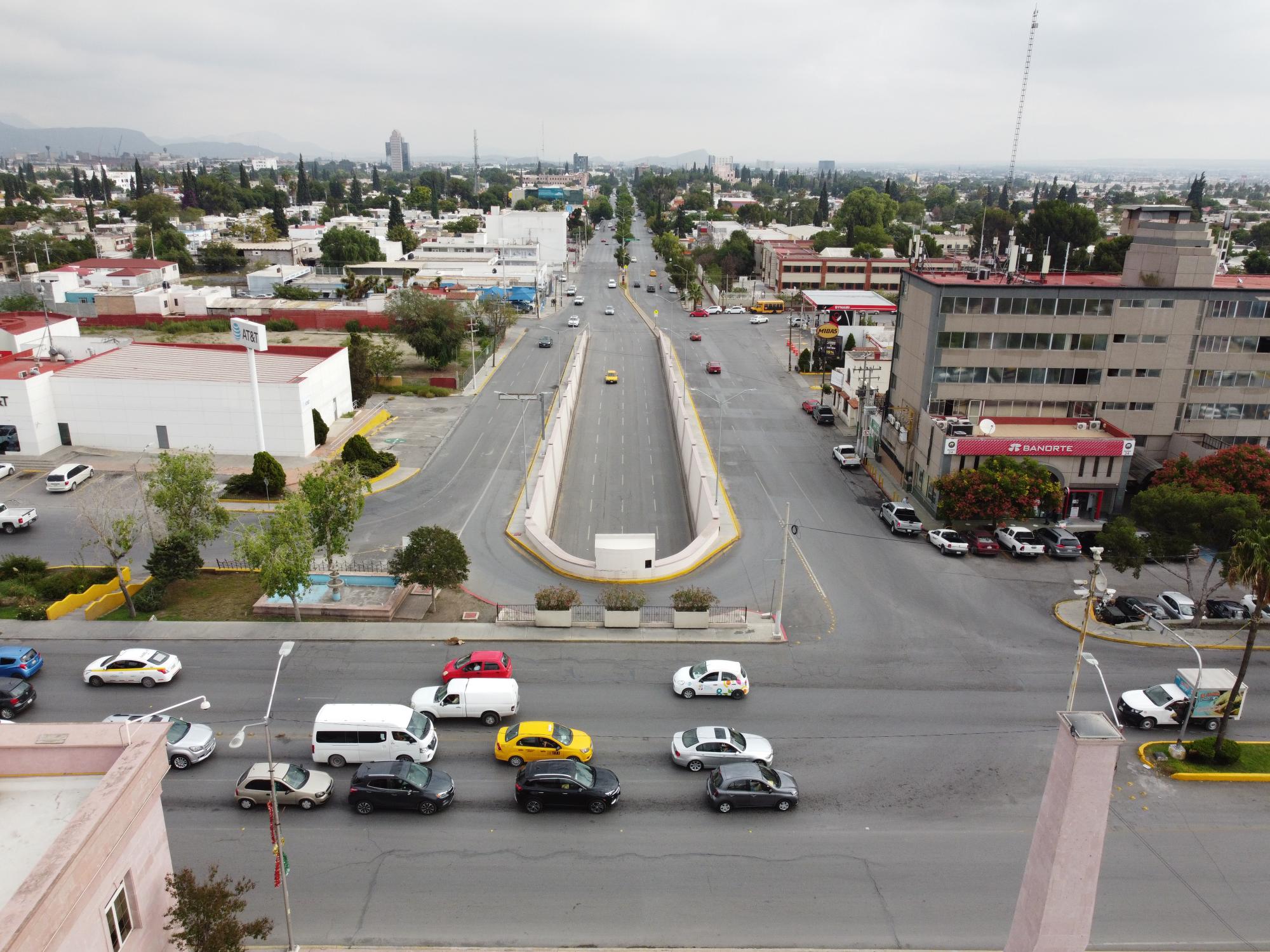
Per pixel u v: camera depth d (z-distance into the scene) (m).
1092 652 43.09
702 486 60.09
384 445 75.62
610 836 29.22
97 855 15.92
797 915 25.89
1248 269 157.50
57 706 36.06
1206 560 55.94
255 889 26.42
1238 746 34.34
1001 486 54.69
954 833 29.69
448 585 45.38
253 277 150.00
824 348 105.38
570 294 171.38
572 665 40.66
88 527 54.53
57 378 69.44
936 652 42.62
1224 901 27.14
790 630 44.69
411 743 32.56
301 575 41.75
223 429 70.38
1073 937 18.61
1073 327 63.25
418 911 25.72
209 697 37.06
